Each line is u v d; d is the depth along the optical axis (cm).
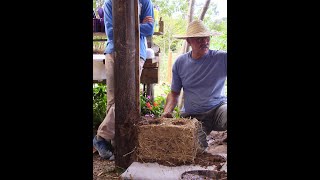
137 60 294
